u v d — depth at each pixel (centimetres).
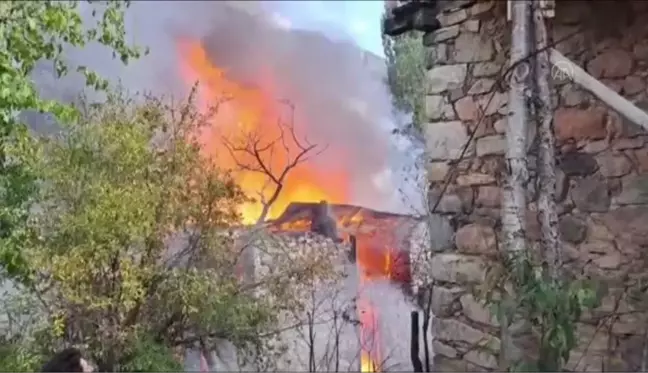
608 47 332
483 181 360
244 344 311
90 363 250
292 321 354
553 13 265
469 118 371
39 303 274
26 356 256
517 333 235
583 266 331
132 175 274
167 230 275
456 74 379
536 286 222
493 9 359
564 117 342
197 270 281
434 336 383
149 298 271
